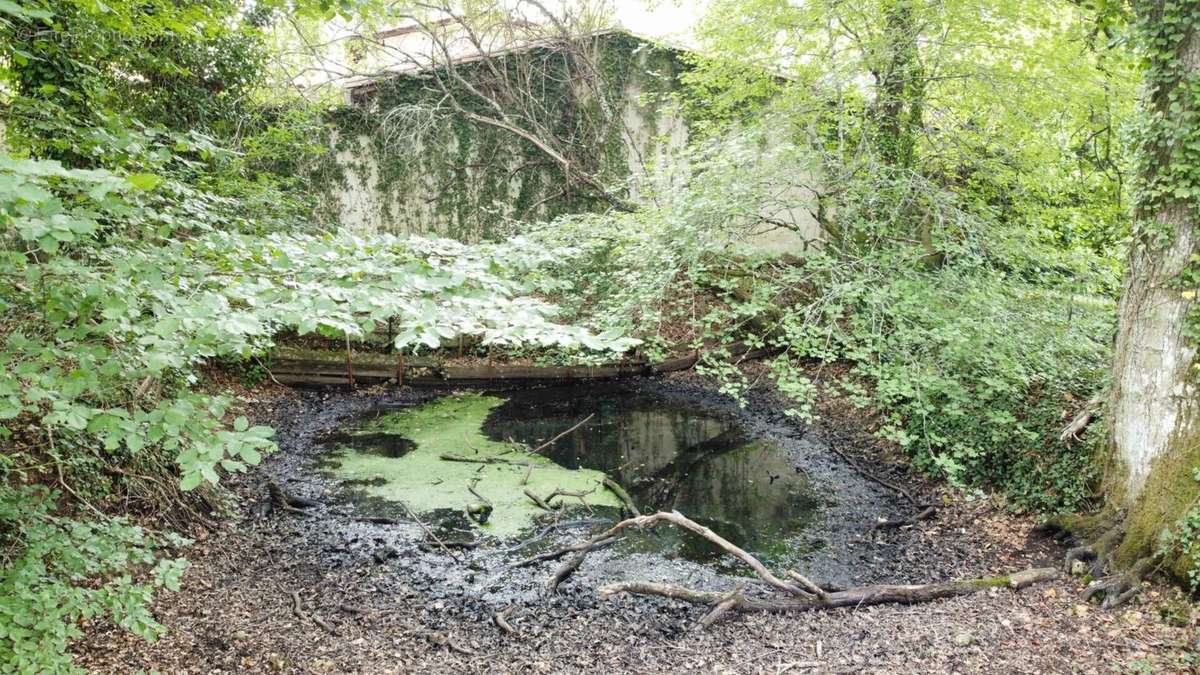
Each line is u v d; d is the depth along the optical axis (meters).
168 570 3.92
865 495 8.27
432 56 14.46
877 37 8.80
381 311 2.67
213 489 7.05
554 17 14.16
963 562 6.39
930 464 8.34
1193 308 5.51
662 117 15.38
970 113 9.68
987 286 7.46
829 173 8.75
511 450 9.88
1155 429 5.76
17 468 4.59
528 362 13.32
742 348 13.25
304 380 12.37
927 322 7.41
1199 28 5.27
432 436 10.41
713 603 5.55
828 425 10.48
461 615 5.52
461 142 15.91
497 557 6.59
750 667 4.65
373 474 8.76
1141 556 5.45
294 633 5.01
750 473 9.22
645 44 13.98
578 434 10.78
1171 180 5.50
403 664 4.73
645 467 9.38
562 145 15.62
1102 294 8.85
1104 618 5.06
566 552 6.64
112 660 4.34
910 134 9.59
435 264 3.05
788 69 10.30
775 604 5.48
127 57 7.34
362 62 17.05
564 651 4.96
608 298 9.27
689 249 8.23
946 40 8.80
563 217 10.22
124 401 5.06
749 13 9.54
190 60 10.38
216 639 4.79
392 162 15.76
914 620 5.20
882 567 6.46
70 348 2.67
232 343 2.68
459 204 16.05
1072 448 6.95
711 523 7.57
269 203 9.17
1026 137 9.22
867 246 8.45
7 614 3.21
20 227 1.95
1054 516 6.54
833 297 7.58
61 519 3.91
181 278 2.75
